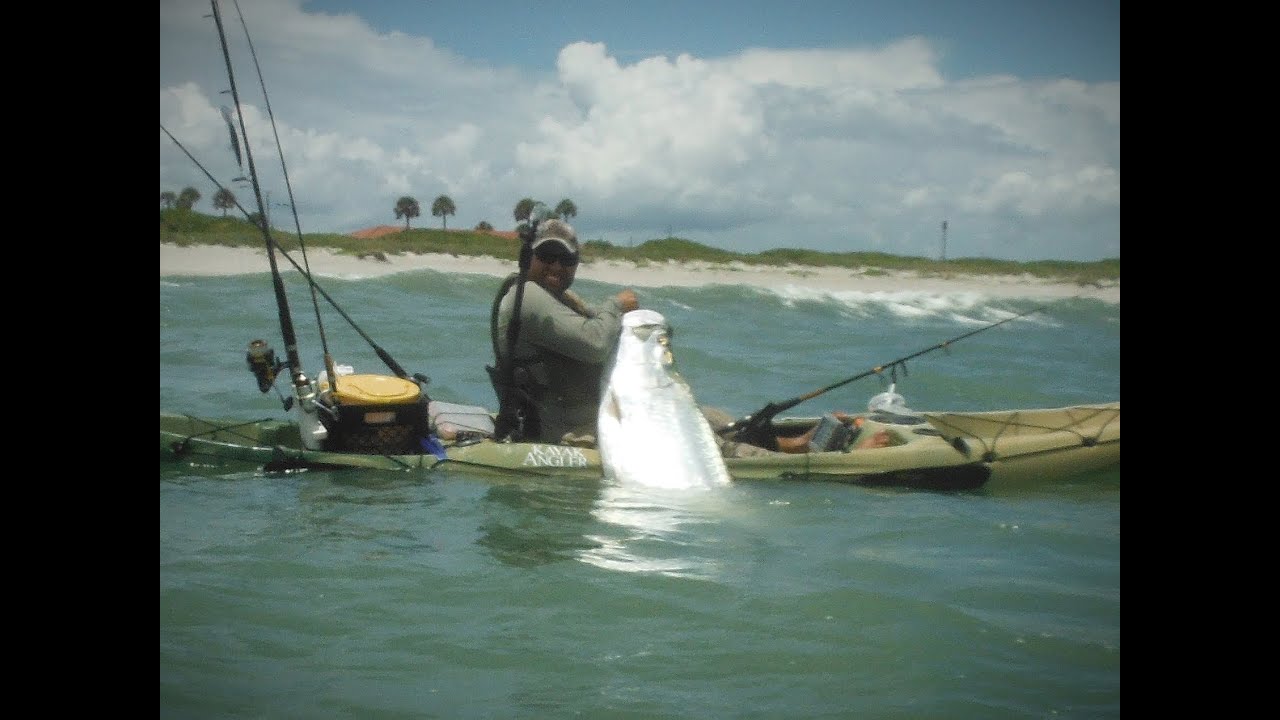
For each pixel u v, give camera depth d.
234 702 2.59
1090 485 5.22
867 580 3.59
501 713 2.57
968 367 10.66
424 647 2.96
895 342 13.48
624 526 4.21
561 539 4.01
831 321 18.75
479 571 3.61
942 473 5.14
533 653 2.94
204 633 3.01
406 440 5.34
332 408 5.29
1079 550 4.01
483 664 2.86
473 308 15.01
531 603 3.32
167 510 4.30
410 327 11.55
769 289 23.70
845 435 5.61
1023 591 3.49
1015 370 10.49
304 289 16.62
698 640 3.05
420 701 2.63
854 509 4.62
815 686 2.74
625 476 4.98
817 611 3.28
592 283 26.52
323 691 2.67
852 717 2.57
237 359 9.05
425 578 3.53
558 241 5.29
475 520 4.27
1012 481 5.13
